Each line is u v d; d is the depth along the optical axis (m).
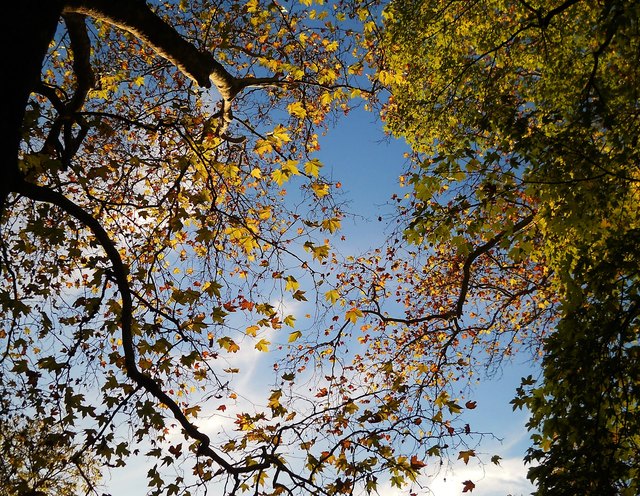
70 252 6.00
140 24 5.01
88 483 4.95
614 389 5.11
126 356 4.96
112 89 9.15
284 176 5.77
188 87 9.99
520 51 7.93
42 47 3.06
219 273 6.67
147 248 6.52
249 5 8.65
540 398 5.49
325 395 6.69
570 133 5.31
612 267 5.06
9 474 5.05
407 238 6.52
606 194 5.37
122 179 6.66
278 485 5.12
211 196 6.64
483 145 7.66
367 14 9.37
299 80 9.23
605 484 4.68
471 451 5.51
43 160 4.87
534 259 6.80
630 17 4.99
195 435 5.05
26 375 5.16
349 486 5.16
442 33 8.88
